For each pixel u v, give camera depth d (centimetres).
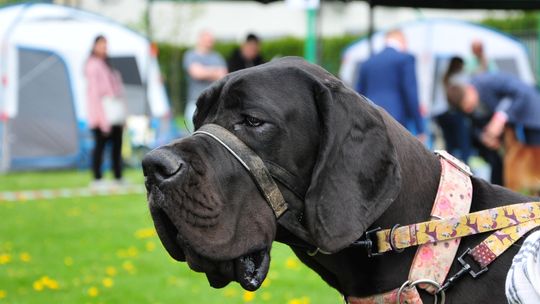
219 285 255
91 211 955
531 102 859
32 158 1479
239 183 244
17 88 1470
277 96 248
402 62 934
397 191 248
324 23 2908
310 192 245
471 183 271
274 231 249
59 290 584
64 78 1515
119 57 1630
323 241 242
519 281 228
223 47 2983
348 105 251
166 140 1631
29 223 865
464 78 1168
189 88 1391
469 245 259
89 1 2908
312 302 557
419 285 256
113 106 1188
